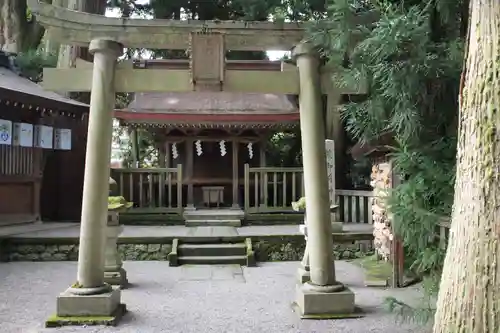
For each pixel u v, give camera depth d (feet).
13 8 45.50
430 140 13.42
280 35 18.10
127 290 22.15
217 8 45.47
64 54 41.63
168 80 18.03
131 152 64.69
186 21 17.78
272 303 19.66
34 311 18.16
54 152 44.91
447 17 12.36
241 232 33.78
